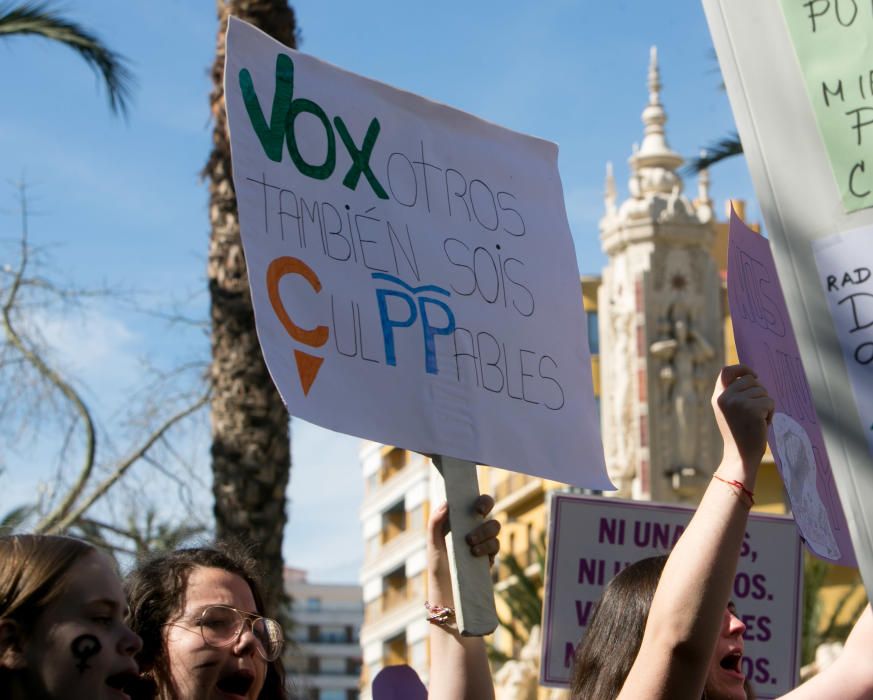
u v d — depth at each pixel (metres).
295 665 5.16
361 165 3.64
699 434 24.69
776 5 2.96
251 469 8.80
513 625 23.66
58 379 13.05
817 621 19.88
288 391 3.26
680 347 24.86
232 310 9.07
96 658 2.50
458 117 3.88
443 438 3.51
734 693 3.44
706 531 2.79
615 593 3.53
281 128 3.51
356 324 3.47
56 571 2.51
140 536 12.81
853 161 2.85
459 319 3.66
